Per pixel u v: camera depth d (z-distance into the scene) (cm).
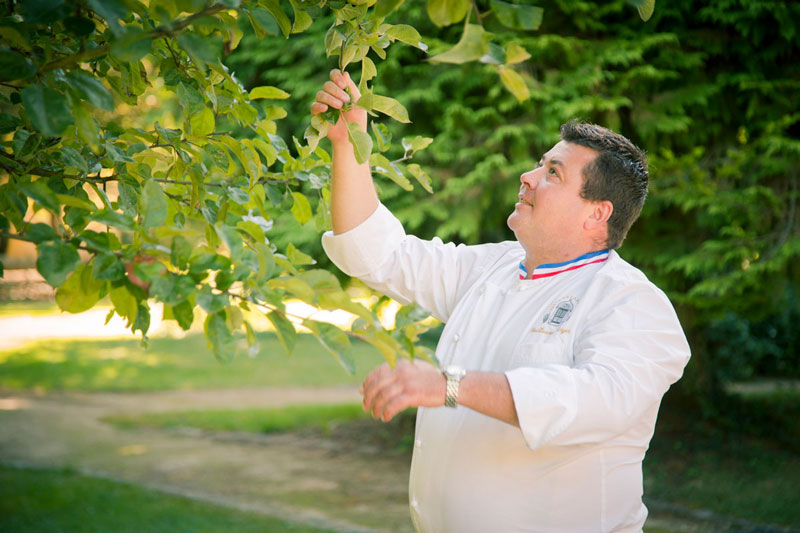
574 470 169
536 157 676
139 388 1169
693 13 658
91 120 113
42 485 652
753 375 1134
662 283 662
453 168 670
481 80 638
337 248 201
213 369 1345
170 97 778
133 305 122
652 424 177
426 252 211
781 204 618
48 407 1020
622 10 657
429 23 659
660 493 655
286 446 831
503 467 171
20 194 144
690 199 594
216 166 167
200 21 123
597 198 184
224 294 108
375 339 114
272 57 705
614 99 602
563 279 187
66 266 104
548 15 642
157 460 763
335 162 188
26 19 105
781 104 633
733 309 682
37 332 1783
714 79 661
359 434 873
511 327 186
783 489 660
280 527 556
